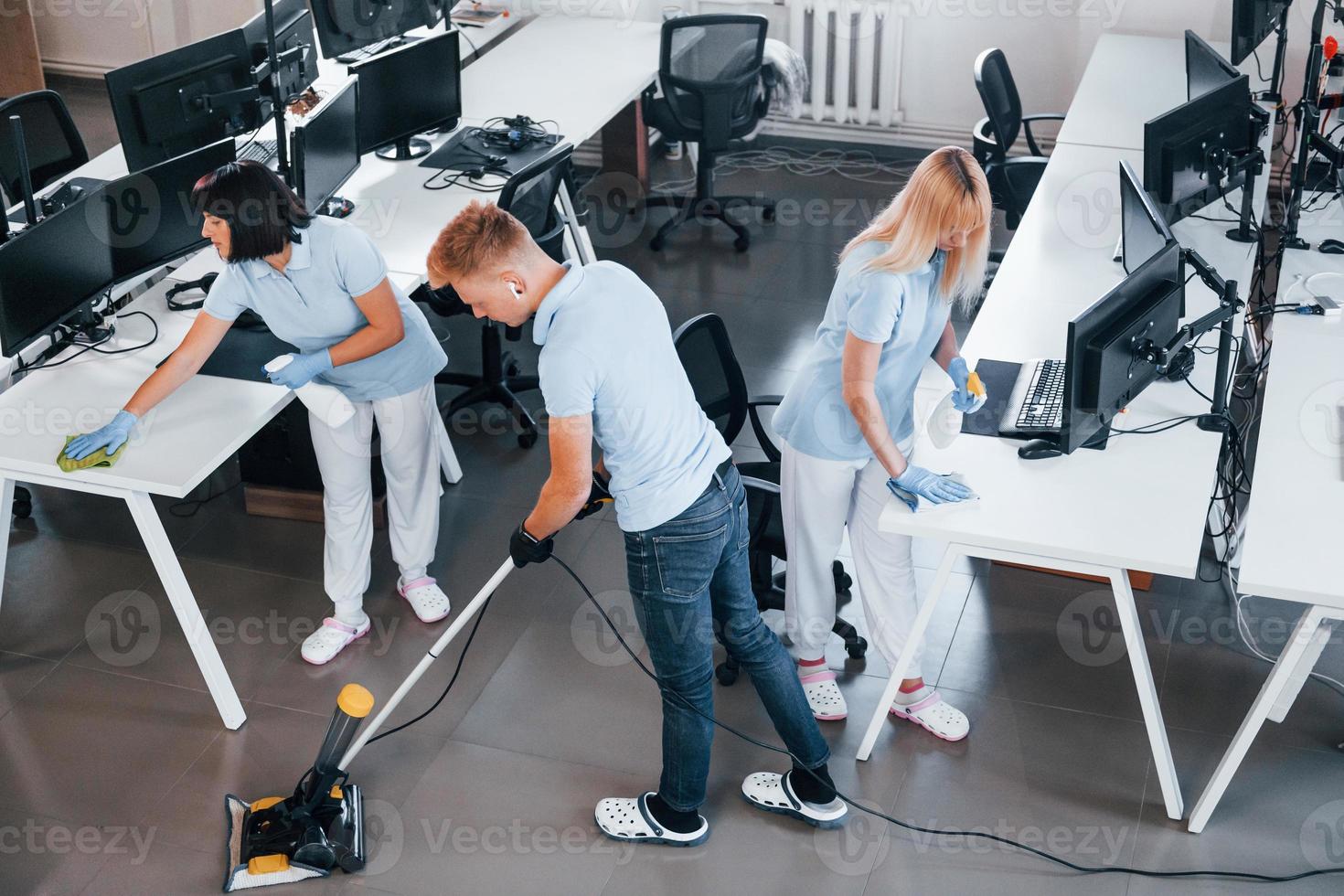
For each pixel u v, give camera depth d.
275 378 3.00
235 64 4.12
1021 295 3.62
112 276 3.34
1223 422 2.96
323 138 3.80
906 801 2.95
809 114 6.46
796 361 4.72
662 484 2.46
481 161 4.46
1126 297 2.83
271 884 2.77
